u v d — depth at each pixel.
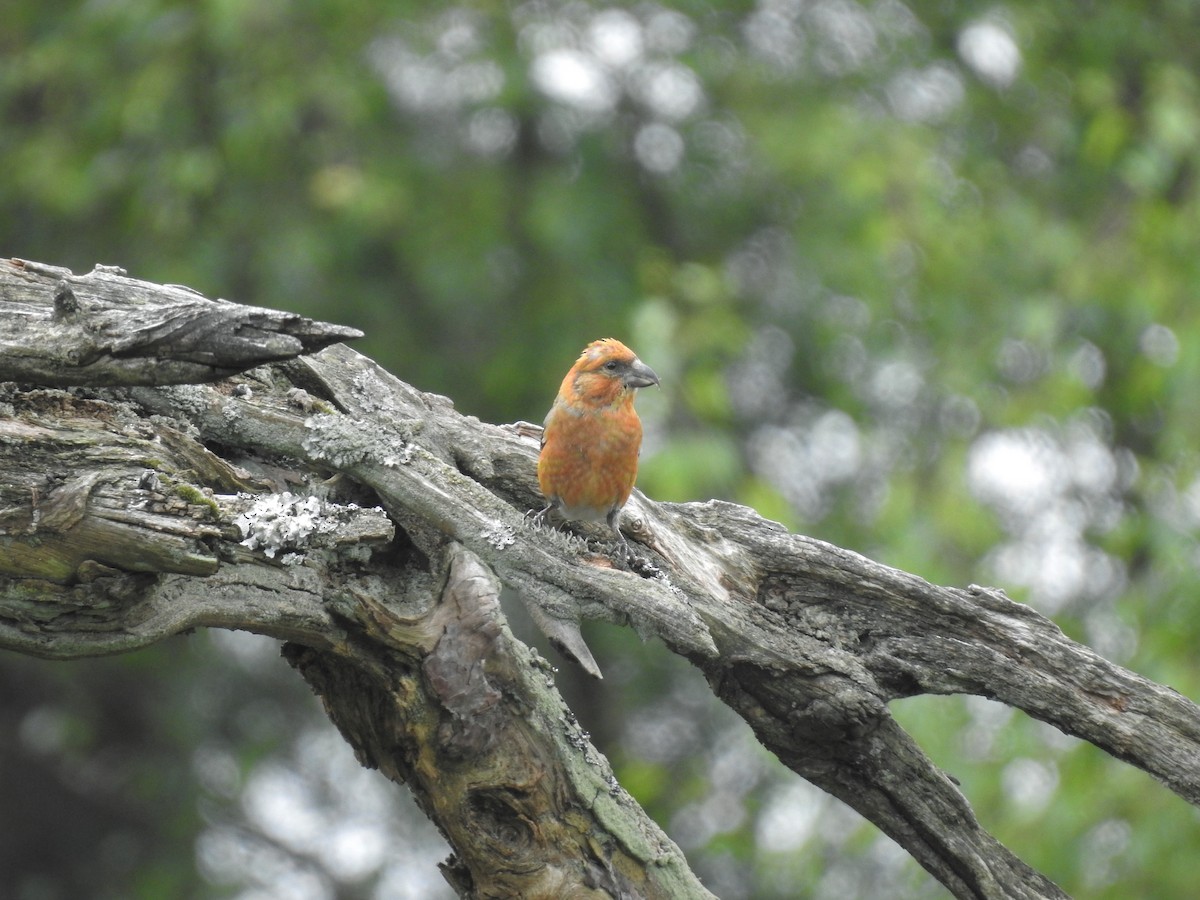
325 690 6.42
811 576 6.86
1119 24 15.30
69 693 17.42
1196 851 11.66
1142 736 6.61
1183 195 14.19
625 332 14.92
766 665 6.61
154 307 5.73
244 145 14.05
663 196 16.58
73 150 14.88
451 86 16.08
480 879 6.11
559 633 6.13
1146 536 12.02
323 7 14.33
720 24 15.95
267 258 14.66
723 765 16.28
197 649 16.80
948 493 12.93
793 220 16.28
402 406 6.86
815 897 15.00
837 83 15.77
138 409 6.14
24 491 5.14
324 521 5.84
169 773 17.23
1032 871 6.71
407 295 16.31
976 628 6.77
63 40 14.67
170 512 5.27
